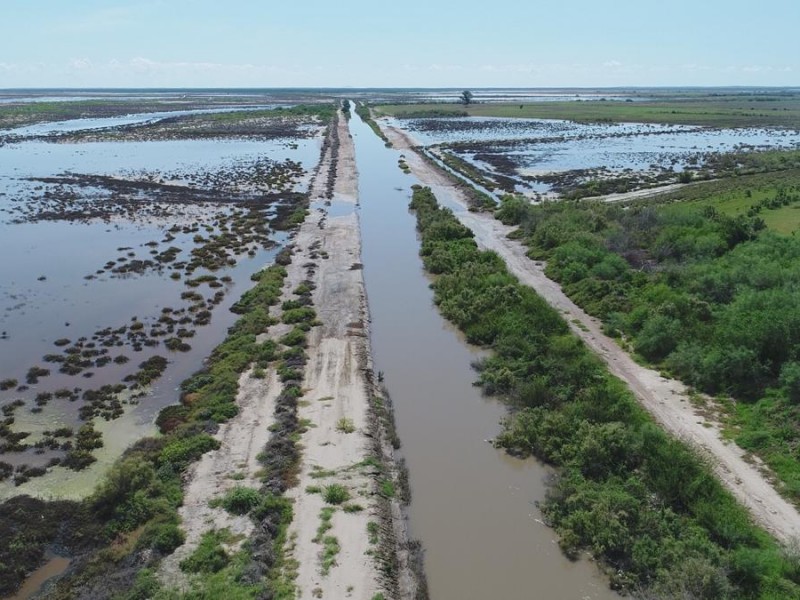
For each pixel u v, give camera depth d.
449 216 61.38
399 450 26.17
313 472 23.80
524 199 64.38
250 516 21.42
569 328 35.91
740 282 36.81
